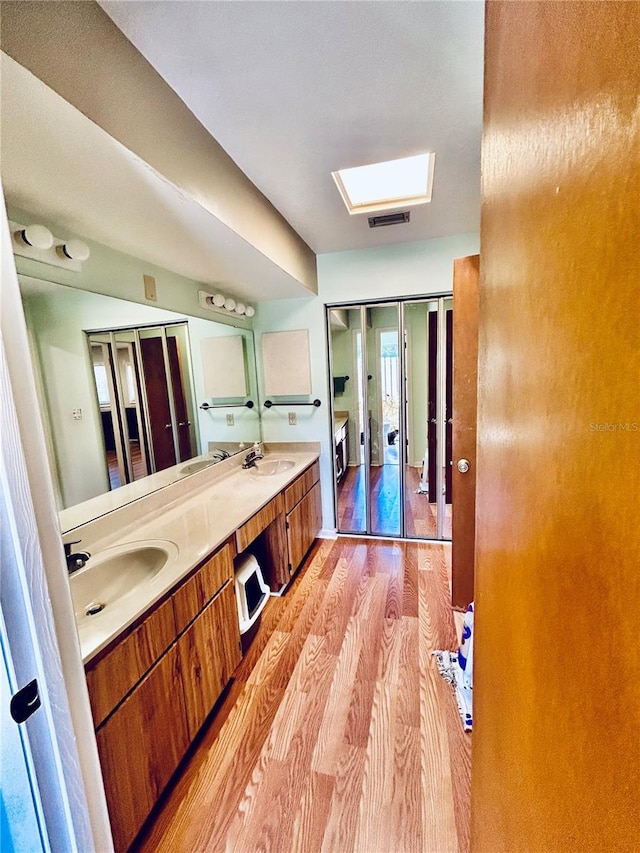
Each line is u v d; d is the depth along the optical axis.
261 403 3.23
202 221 1.42
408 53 1.04
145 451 1.93
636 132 0.27
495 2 0.64
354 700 1.59
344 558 2.85
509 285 0.59
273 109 1.25
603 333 0.33
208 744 1.42
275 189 1.79
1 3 0.69
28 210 1.27
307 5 0.89
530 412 0.51
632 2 0.27
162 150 1.09
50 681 0.68
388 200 2.09
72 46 0.80
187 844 1.12
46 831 0.69
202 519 1.79
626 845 0.30
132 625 1.08
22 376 0.65
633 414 0.29
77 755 0.74
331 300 2.95
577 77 0.36
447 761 1.32
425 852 1.07
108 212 1.31
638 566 0.28
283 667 1.78
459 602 2.17
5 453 0.61
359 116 1.31
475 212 2.21
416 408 3.09
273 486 2.30
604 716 0.34
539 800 0.49
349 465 3.36
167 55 1.00
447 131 1.41
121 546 1.53
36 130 0.88
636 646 0.29
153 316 1.99
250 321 3.10
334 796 1.23
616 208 0.30
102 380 1.65
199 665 1.39
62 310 1.45
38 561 0.66
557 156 0.41
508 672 0.62
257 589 2.05
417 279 2.77
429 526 3.17
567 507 0.41
